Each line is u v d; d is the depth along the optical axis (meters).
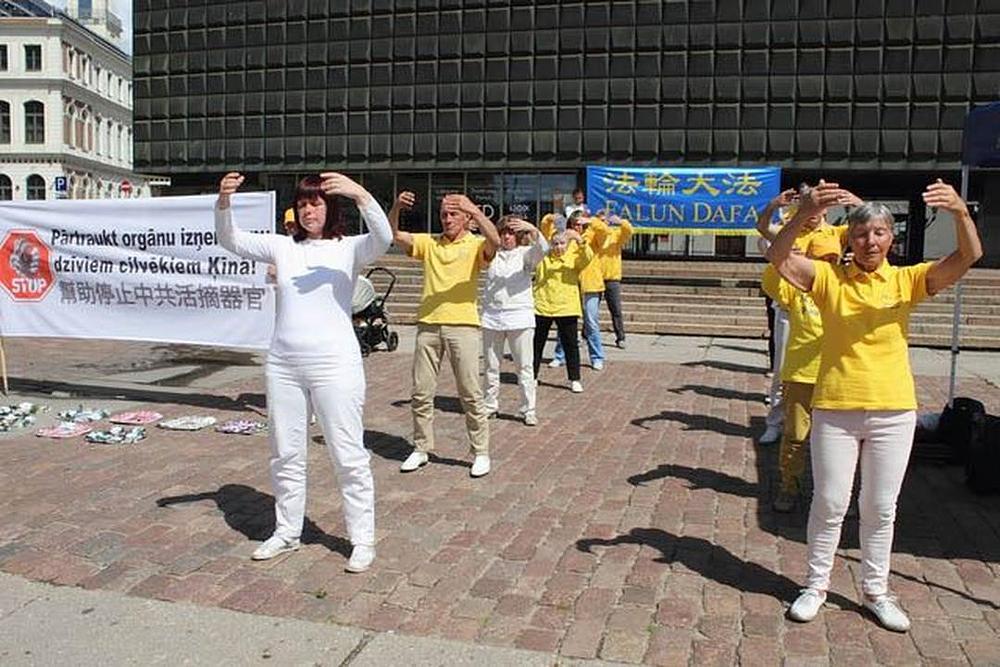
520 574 4.40
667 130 19.78
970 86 18.41
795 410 5.33
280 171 22.45
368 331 12.23
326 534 4.95
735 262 19.72
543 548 4.76
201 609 3.98
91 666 3.48
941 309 14.80
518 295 7.82
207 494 5.64
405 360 11.80
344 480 4.46
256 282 8.15
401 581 4.30
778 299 5.42
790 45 19.08
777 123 19.28
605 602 4.09
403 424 7.82
